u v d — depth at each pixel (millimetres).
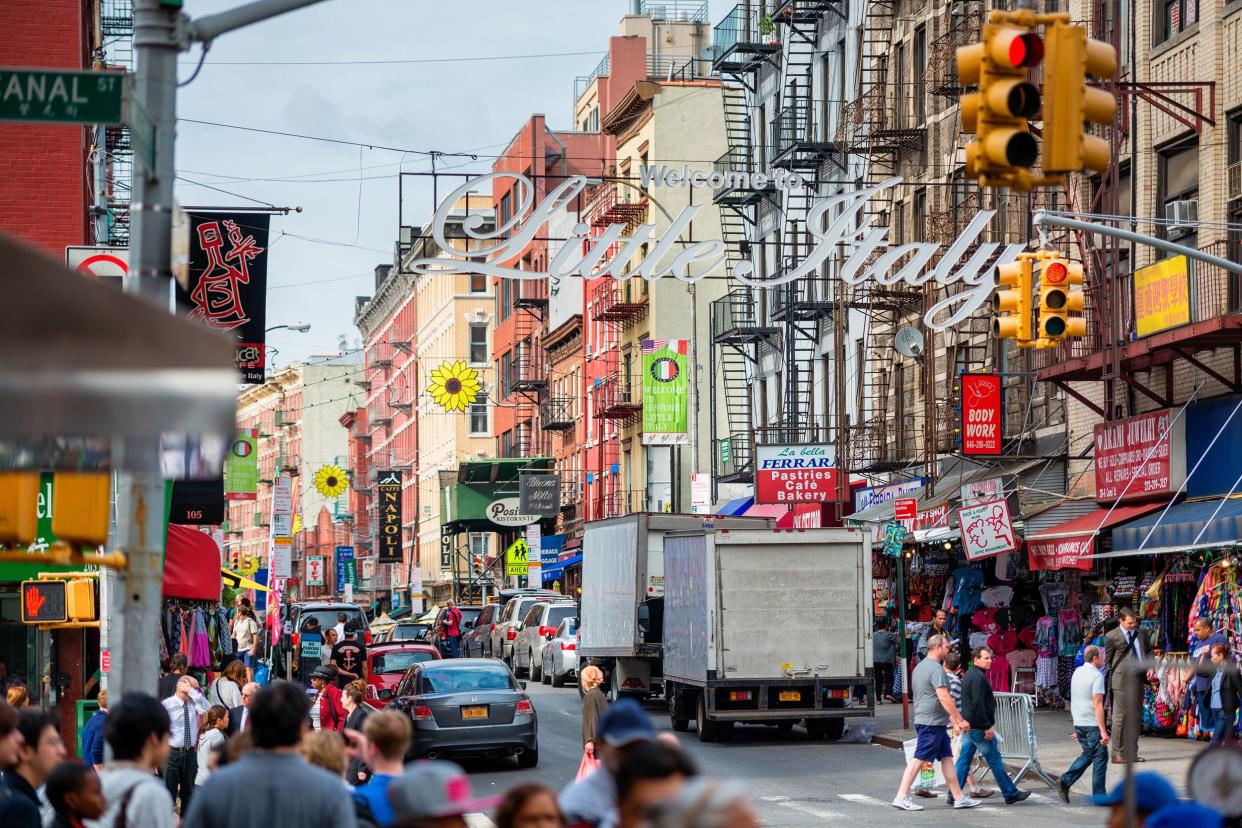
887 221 81438
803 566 54406
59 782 15266
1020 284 37594
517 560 122812
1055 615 60812
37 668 44688
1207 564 49062
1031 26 22000
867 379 86312
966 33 72500
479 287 183750
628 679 68750
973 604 65000
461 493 149875
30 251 8609
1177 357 56750
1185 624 51594
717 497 103750
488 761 51375
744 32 106000
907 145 80062
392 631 94250
